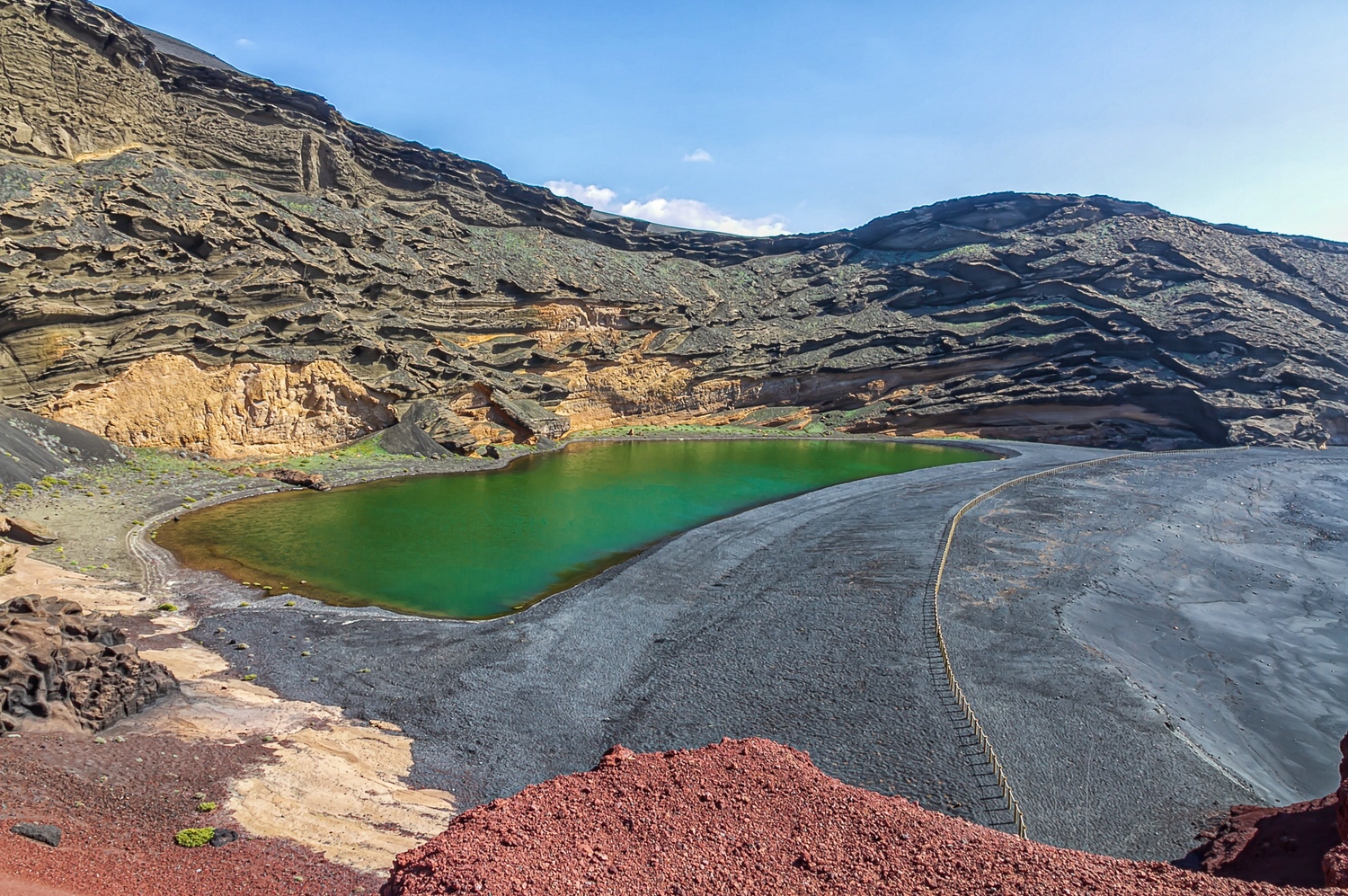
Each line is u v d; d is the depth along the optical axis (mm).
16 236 44156
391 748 19438
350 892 12797
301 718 20469
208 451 50469
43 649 17781
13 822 13188
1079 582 32375
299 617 28500
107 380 46188
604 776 12984
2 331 42562
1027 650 25500
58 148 50781
